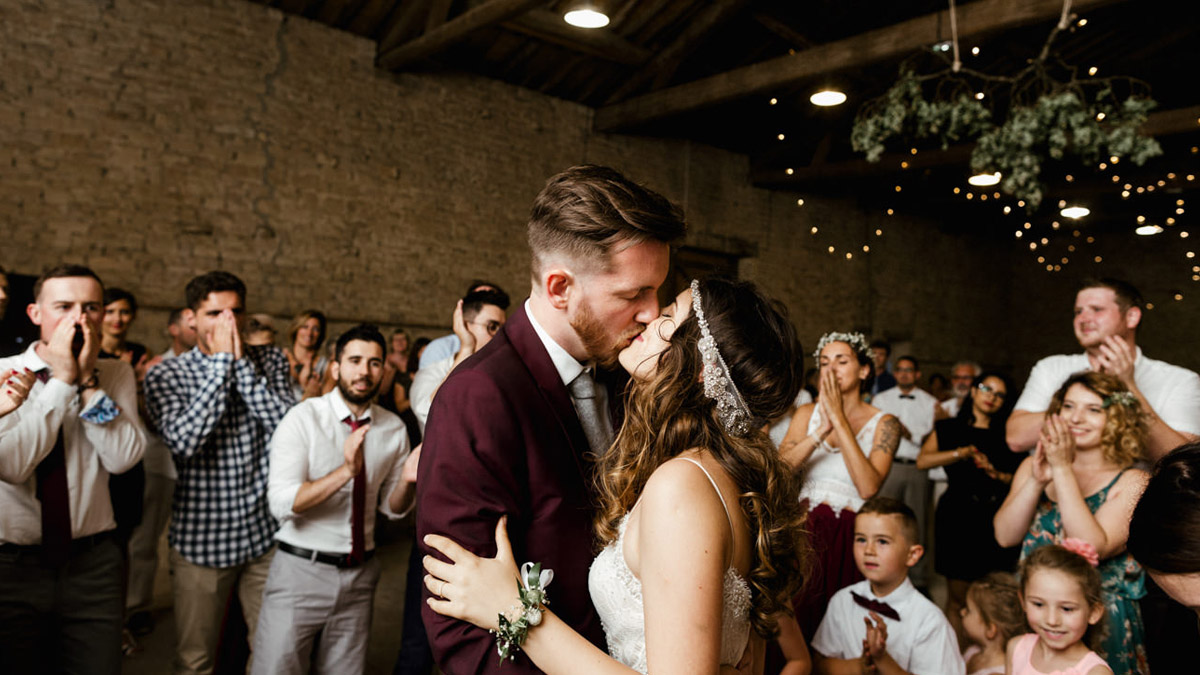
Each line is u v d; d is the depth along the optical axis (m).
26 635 2.20
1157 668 1.56
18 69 5.54
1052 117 5.36
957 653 2.18
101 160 5.86
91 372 2.32
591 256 1.20
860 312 11.55
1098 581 1.87
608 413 1.42
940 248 12.63
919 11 7.79
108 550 2.37
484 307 3.04
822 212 11.14
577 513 1.23
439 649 1.14
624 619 1.15
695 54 8.48
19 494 2.18
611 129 8.59
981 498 3.65
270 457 2.51
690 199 9.70
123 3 5.93
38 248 5.61
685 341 1.22
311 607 2.45
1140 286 12.01
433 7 6.66
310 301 6.83
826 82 8.40
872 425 2.81
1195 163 9.16
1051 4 5.39
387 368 5.16
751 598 1.14
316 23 6.86
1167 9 7.76
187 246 6.23
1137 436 2.14
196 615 2.69
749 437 1.19
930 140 9.34
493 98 8.00
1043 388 2.87
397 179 7.35
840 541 2.57
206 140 6.31
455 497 1.15
